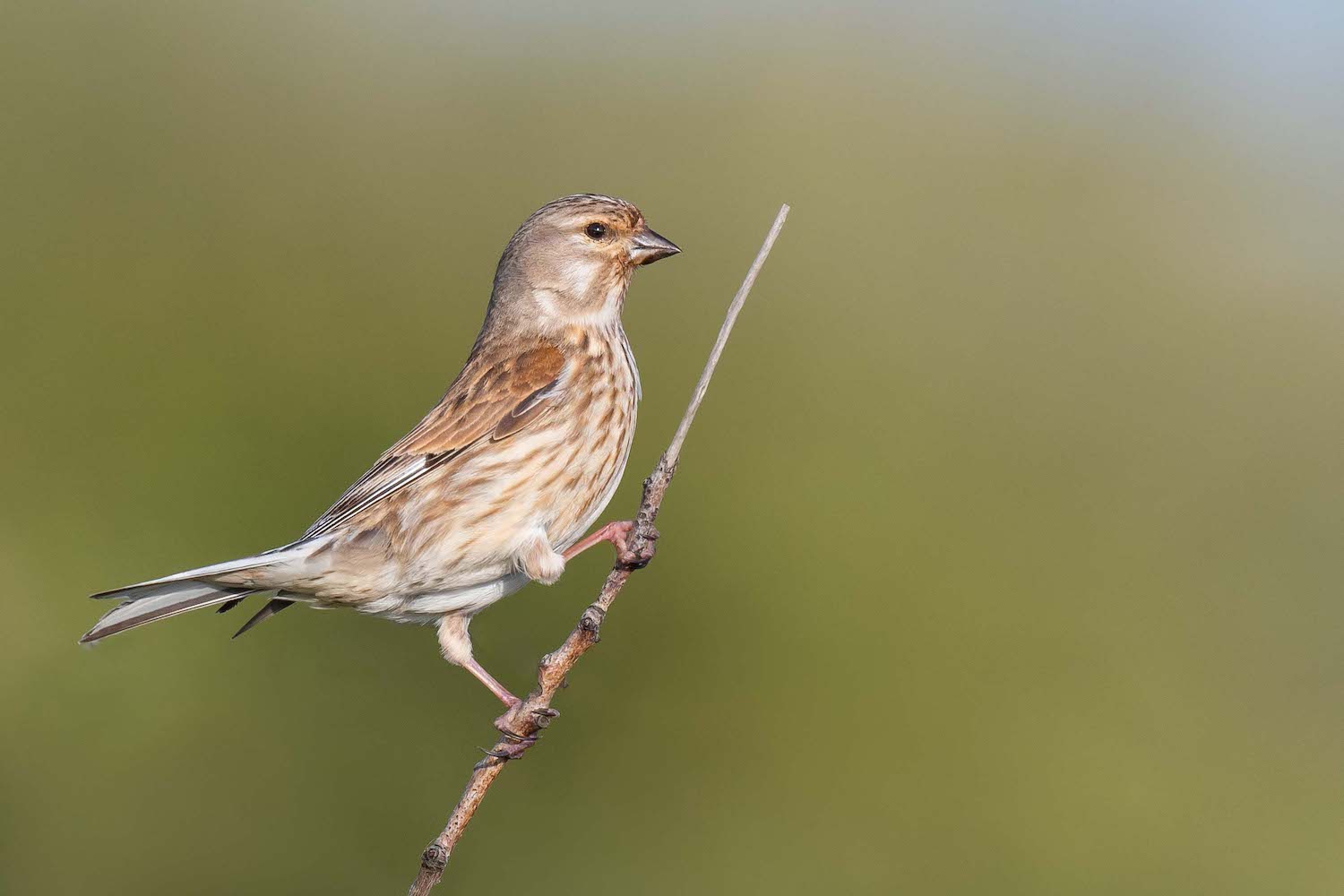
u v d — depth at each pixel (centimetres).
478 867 1005
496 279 792
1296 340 1445
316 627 1057
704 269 1399
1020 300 1429
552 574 734
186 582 684
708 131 1541
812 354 1336
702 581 1138
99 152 1362
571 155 1487
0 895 977
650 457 1216
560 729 1059
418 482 728
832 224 1465
